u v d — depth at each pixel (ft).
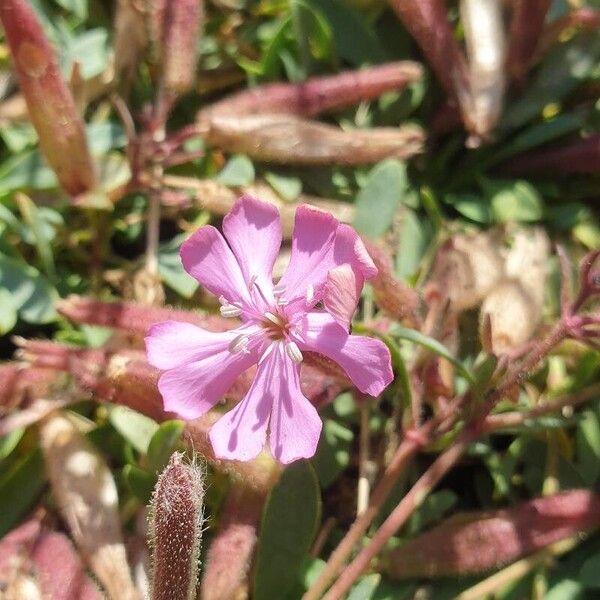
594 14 0.38
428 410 0.35
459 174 0.39
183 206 0.37
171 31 0.35
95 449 0.31
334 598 0.29
